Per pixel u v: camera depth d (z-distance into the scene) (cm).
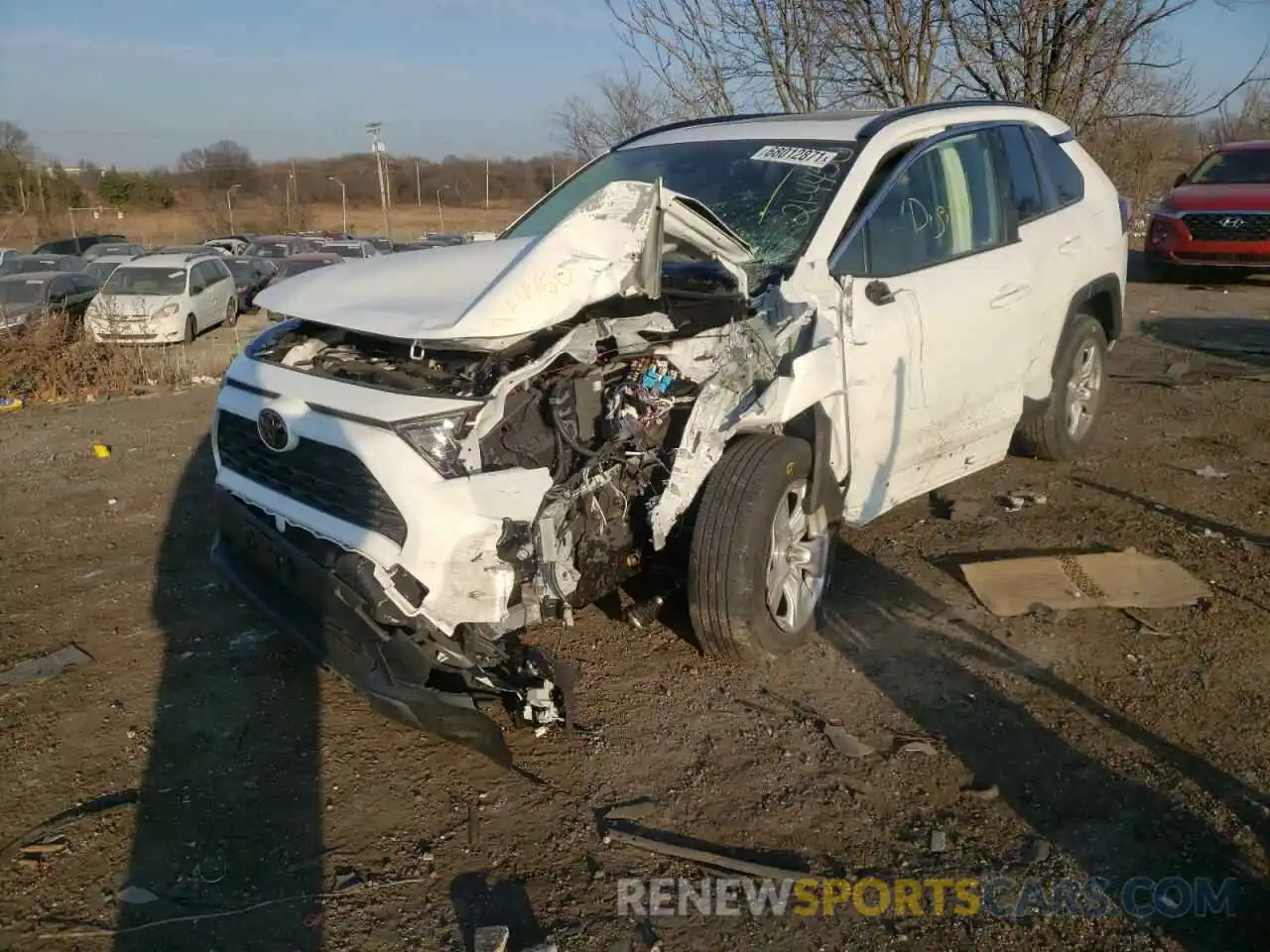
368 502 320
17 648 438
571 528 344
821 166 452
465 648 327
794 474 386
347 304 362
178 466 714
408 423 315
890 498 457
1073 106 904
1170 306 1202
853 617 439
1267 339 986
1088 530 526
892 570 485
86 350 1074
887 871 292
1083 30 863
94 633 450
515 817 319
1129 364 900
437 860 300
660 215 353
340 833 313
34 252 3519
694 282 411
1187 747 343
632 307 389
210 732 369
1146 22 861
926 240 463
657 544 363
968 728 358
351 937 271
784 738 354
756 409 371
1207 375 852
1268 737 347
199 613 468
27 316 1130
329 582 324
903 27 848
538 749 353
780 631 394
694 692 384
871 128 466
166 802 329
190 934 273
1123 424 711
